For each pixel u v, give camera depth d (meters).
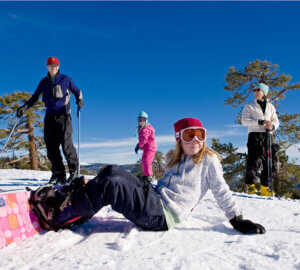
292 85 14.08
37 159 22.56
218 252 1.36
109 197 1.68
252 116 4.84
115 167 1.76
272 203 3.30
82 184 1.82
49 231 1.79
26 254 1.38
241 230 1.81
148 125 5.29
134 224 1.96
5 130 19.83
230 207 1.87
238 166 14.13
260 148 4.81
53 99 4.13
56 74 4.14
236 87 14.94
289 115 14.11
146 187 1.82
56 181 4.28
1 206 1.58
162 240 1.59
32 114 20.55
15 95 20.31
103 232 1.76
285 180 14.09
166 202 1.85
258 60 14.77
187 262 1.20
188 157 1.97
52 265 1.19
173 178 1.94
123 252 1.36
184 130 1.92
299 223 2.17
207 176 1.96
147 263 1.20
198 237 1.65
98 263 1.20
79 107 4.55
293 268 1.16
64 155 4.26
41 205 1.78
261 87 4.78
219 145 14.32
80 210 1.74
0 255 1.38
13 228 1.60
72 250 1.41
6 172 8.59
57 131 4.27
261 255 1.32
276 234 1.75
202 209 2.72
